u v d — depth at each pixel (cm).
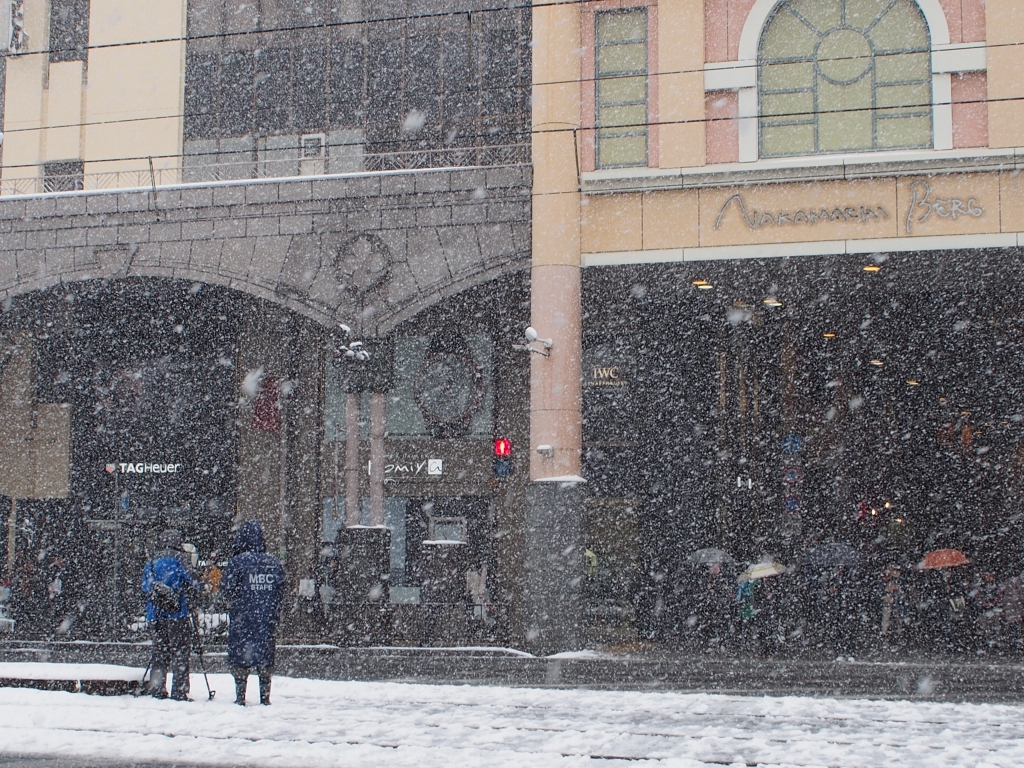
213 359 2978
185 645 1134
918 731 941
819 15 2261
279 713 1008
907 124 2205
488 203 2409
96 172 2731
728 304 2756
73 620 2778
